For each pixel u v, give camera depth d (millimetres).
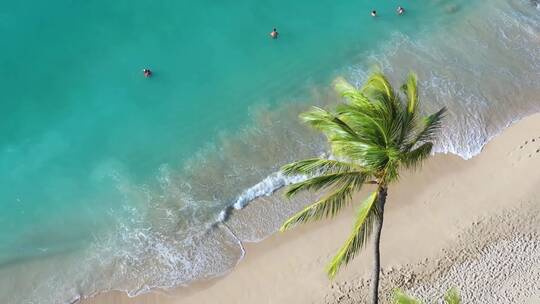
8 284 25547
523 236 25531
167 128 30812
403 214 26750
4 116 31203
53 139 30516
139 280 25453
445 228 26188
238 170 28875
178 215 27375
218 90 32312
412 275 24672
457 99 31297
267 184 28172
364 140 15930
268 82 32625
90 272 25781
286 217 27172
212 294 24906
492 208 26688
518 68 32812
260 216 27250
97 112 31500
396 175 16406
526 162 28281
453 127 29984
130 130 30828
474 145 29297
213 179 28594
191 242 26484
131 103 31891
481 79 32250
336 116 16500
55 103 31797
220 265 25750
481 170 28266
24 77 32688
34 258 26312
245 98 31922
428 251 25406
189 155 29641
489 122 30266
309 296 24453
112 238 26812
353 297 24203
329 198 17328
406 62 33344
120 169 29219
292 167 17297
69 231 27141
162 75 32906
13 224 27547
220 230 26859
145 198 28109
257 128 30531
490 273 24391
